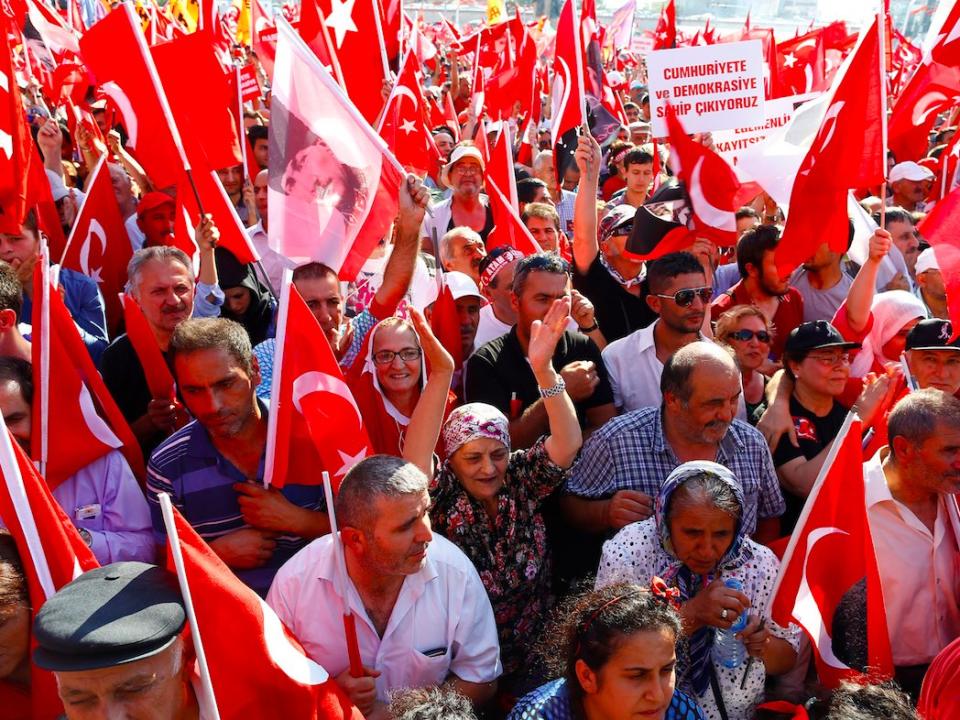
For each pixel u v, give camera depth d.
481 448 3.48
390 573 2.93
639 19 45.84
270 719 2.54
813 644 3.12
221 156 5.24
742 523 3.22
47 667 2.07
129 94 4.96
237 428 3.28
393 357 3.92
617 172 9.52
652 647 2.56
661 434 3.89
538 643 3.53
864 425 3.95
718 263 6.88
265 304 5.47
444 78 16.89
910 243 6.83
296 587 3.08
